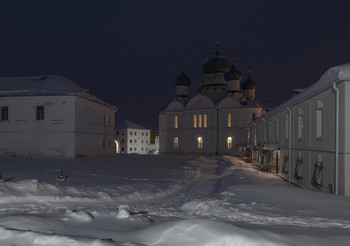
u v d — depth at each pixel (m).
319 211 9.26
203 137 57.66
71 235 5.01
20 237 4.89
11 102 35.59
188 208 10.30
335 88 13.42
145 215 7.56
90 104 40.09
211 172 27.67
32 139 35.06
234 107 56.34
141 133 98.31
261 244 4.52
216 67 66.44
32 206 9.98
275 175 24.59
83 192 12.87
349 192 12.66
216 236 4.77
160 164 33.41
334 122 13.91
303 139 18.44
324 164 15.05
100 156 41.69
